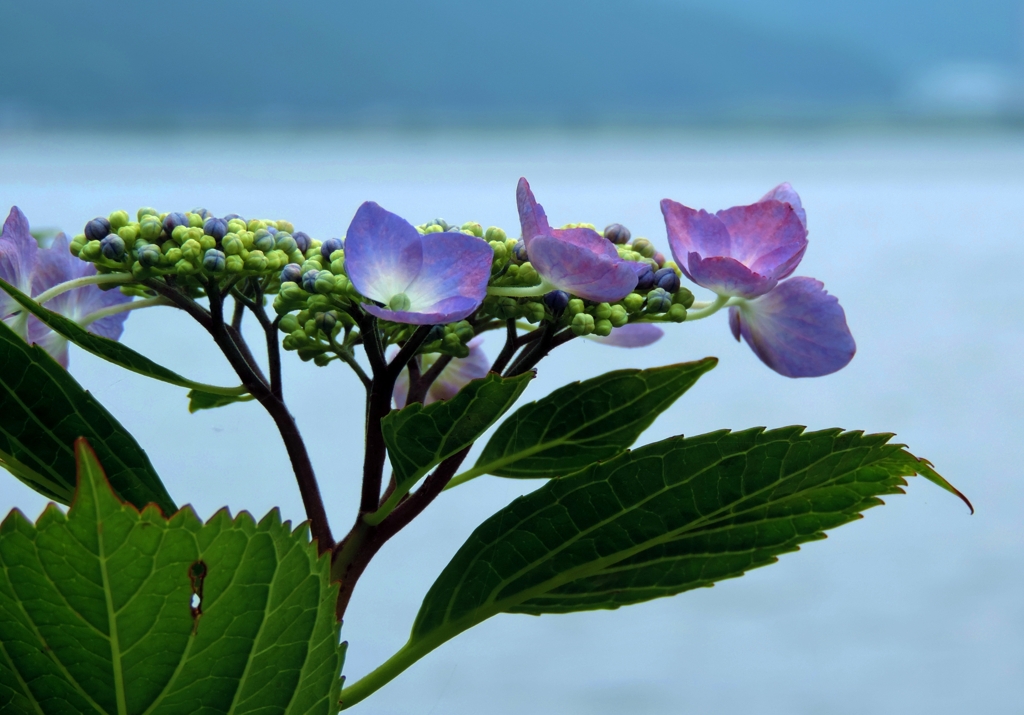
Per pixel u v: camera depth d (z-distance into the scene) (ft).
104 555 2.76
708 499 2.96
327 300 2.92
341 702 2.98
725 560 3.02
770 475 2.95
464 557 3.00
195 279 2.94
